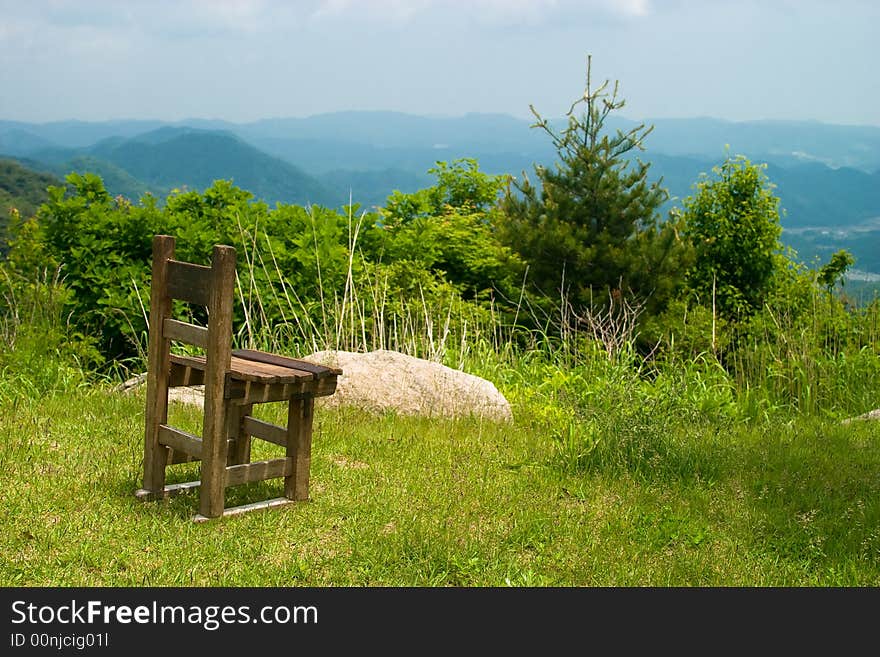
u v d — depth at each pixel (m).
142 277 11.15
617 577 4.90
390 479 6.38
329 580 4.61
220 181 12.56
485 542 5.22
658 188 15.62
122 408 7.72
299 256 11.33
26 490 5.54
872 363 11.59
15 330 9.18
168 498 5.58
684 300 16.47
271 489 6.00
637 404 8.10
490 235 16.50
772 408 10.34
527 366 11.04
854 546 5.54
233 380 5.20
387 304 11.45
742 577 5.03
